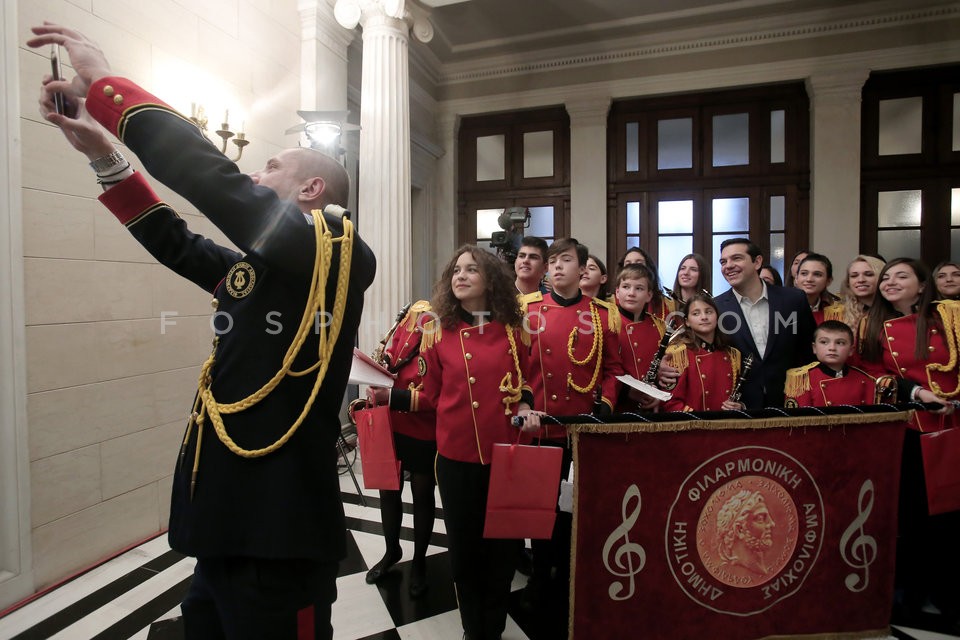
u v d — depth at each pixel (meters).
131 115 0.75
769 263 5.47
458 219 6.35
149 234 0.98
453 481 1.63
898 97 5.12
